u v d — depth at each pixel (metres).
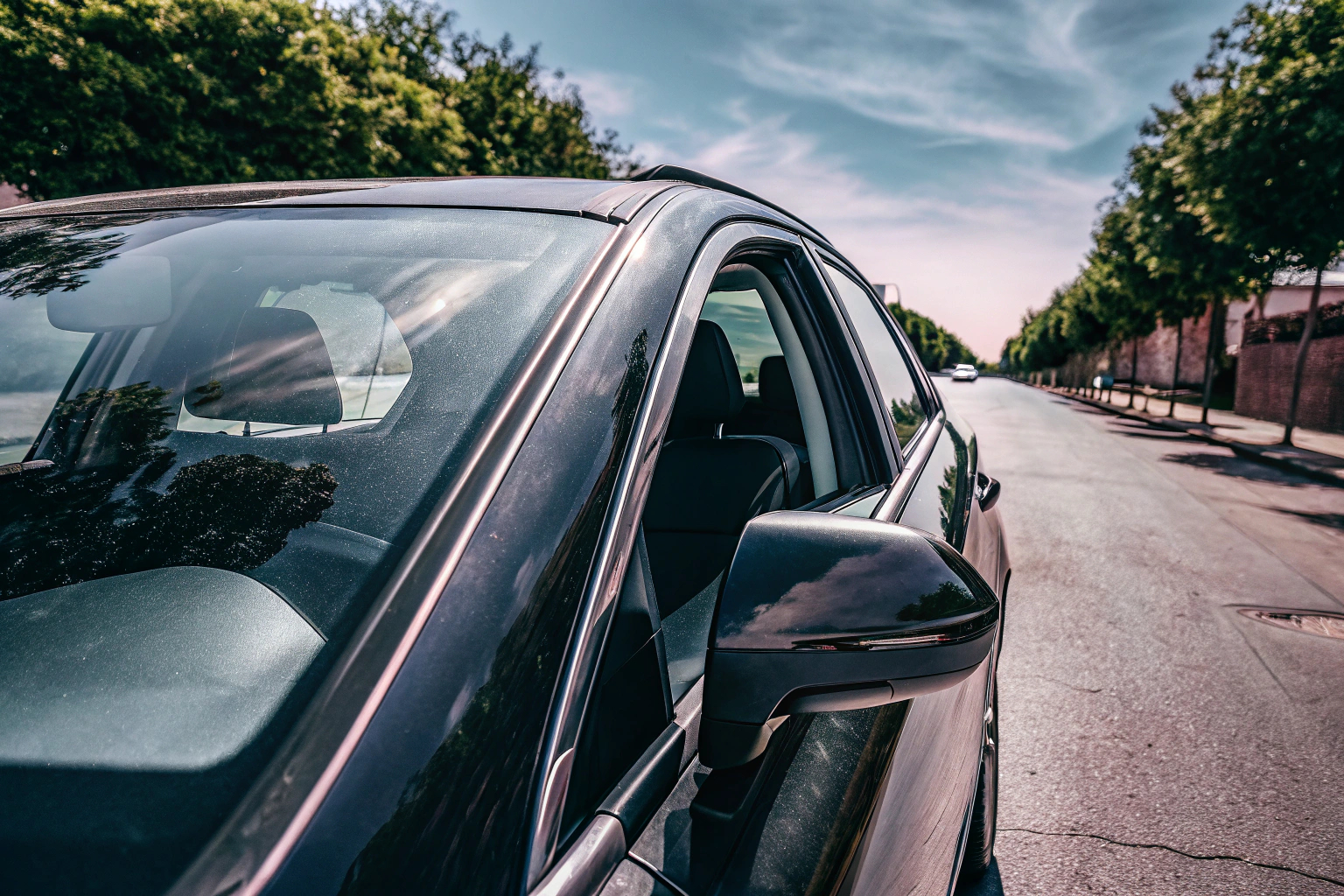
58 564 0.69
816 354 1.55
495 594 0.61
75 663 0.58
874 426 1.59
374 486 0.70
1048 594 4.86
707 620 1.12
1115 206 22.41
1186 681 3.57
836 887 0.74
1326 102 11.48
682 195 1.17
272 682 0.56
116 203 1.34
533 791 0.55
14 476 0.83
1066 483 9.22
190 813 0.49
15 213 1.36
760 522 0.78
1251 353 22.22
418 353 0.83
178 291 1.06
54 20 8.73
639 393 0.80
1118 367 53.72
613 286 0.89
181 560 0.68
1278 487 9.48
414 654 0.56
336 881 0.46
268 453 0.78
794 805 0.77
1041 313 70.50
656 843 0.63
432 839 0.50
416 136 13.83
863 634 0.69
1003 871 2.25
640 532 0.75
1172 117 16.97
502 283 0.90
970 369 70.94
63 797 0.50
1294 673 3.66
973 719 1.58
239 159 10.40
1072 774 2.79
